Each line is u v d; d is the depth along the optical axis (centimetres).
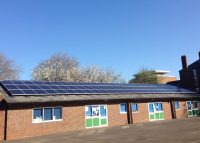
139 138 1734
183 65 4781
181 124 2509
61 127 2486
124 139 1734
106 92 3020
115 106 2959
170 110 3534
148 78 7100
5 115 2192
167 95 3550
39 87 2658
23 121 2256
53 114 2459
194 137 1598
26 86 2586
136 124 2855
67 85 2994
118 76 7325
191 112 3822
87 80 6781
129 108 3062
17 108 2245
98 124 2775
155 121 3159
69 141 1797
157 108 3378
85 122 2673
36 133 2311
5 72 6581
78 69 6956
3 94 2303
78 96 2700
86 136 2014
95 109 2781
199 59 4712
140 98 3153
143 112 3200
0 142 1980
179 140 1527
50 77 6588
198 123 2488
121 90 3256
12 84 2547
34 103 2339
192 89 4500
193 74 4559
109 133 2123
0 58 6594
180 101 3703
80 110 2659
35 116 2347
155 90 3641
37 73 6694
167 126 2409
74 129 2575
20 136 2214
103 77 7000
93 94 2867
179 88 4266
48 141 1869
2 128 2166
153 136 1786
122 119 2988
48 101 2389
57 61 6950
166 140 1566
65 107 2555
